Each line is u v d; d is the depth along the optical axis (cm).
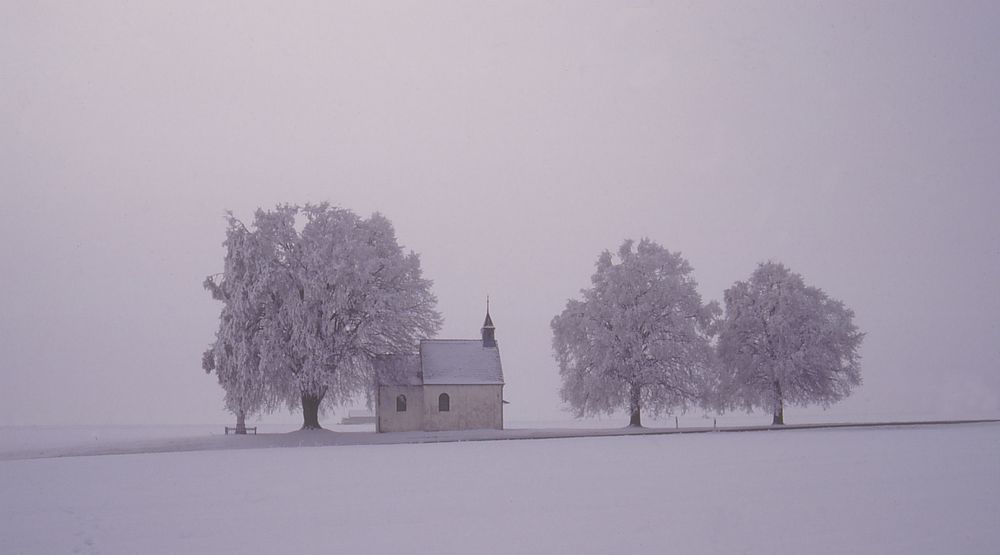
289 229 7312
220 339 7100
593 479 3228
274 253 7225
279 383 6912
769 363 8419
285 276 7056
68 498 2900
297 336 6938
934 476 3127
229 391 7038
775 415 8569
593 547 1894
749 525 2130
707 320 8062
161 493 3005
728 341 8600
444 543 1950
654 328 7956
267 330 6925
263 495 2881
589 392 7819
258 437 7050
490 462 4169
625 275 7912
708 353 7906
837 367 8456
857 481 2992
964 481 2964
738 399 8581
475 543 1948
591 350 7862
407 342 7488
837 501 2500
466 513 2384
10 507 2672
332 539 2011
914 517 2214
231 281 7131
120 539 2053
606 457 4359
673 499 2611
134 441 7194
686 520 2217
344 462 4375
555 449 5181
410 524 2205
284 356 6888
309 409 7431
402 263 7531
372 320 7181
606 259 8281
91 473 3994
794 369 8231
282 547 1923
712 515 2288
